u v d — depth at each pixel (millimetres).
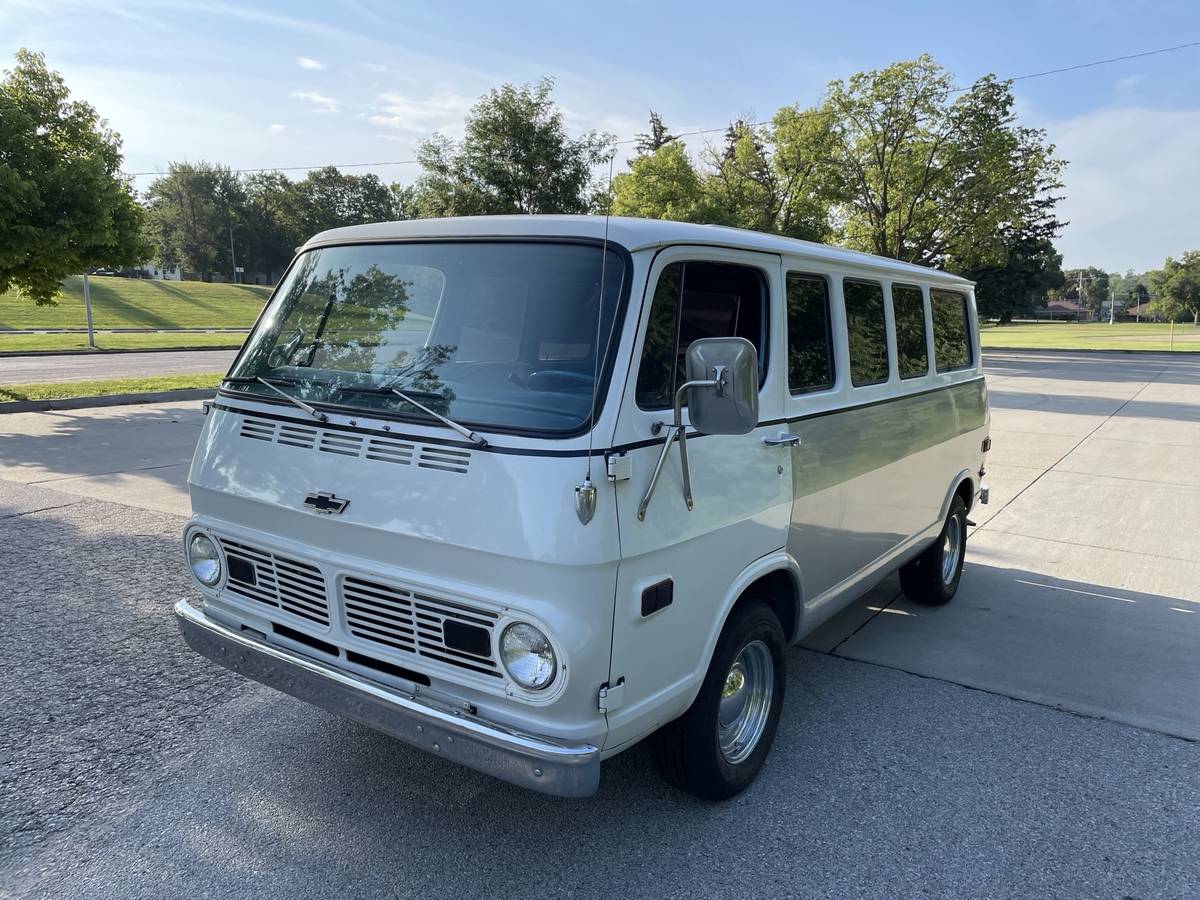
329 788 3428
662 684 2838
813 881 2947
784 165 35188
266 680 3141
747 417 2436
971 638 5227
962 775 3658
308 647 3092
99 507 7555
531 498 2477
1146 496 9070
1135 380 23109
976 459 5988
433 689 2771
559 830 3197
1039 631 5352
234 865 2953
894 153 34031
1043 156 33406
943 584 5684
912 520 4922
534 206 30969
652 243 2764
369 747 3744
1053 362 31125
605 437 2512
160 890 2820
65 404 13906
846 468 3957
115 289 63969
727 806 3391
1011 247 66125
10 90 14000
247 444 3180
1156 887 2951
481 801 3369
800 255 3553
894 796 3486
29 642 4730
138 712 4004
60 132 14578
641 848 3104
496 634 2572
